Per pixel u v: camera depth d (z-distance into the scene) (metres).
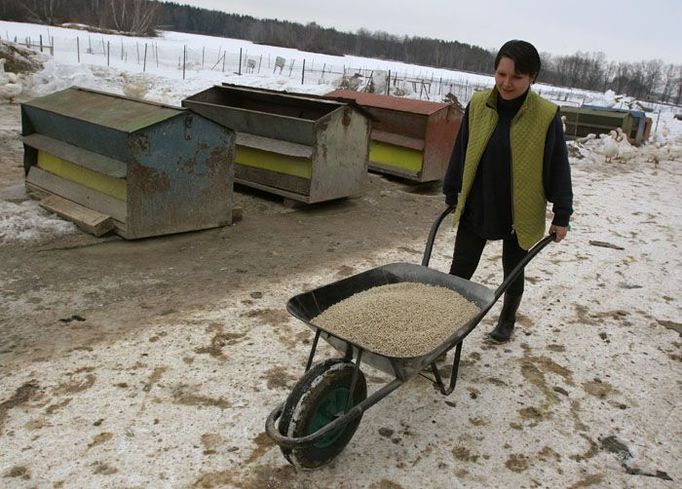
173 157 5.47
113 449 2.70
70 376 3.23
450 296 3.11
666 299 5.18
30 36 34.31
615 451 3.01
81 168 5.78
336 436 2.65
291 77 32.44
